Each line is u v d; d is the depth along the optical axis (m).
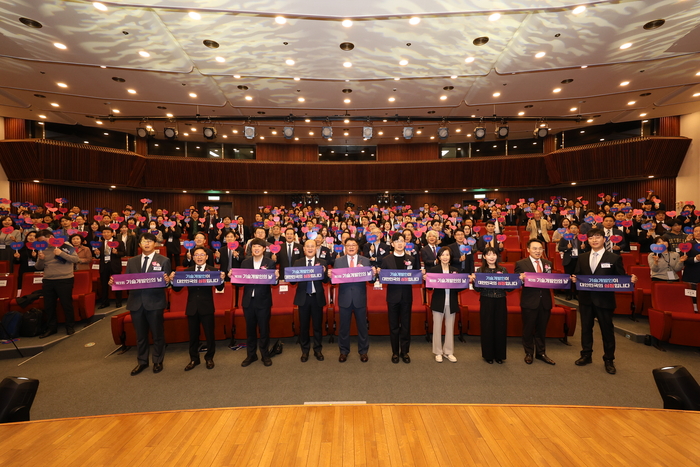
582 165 13.44
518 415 2.43
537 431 2.24
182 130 13.38
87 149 12.53
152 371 3.95
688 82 7.88
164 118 10.50
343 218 12.06
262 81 7.89
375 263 5.44
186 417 2.45
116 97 8.74
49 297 5.03
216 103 9.14
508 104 9.73
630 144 12.36
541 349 4.11
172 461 1.99
